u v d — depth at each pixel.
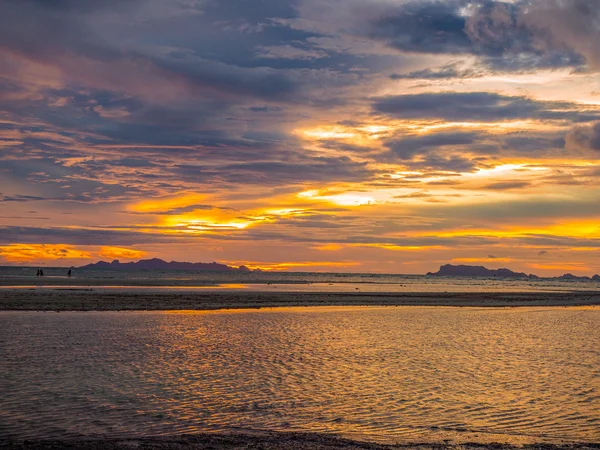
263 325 41.34
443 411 18.03
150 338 32.91
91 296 63.94
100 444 13.91
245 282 135.75
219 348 29.83
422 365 25.91
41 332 34.34
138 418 16.64
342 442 14.42
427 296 84.94
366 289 112.81
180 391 19.95
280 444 14.14
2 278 117.94
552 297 90.69
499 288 142.38
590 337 37.50
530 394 20.36
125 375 22.38
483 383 22.12
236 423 16.42
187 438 14.62
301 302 65.88
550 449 14.04
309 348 30.45
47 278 125.06
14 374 22.02
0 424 15.70
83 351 27.73
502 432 15.88
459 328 42.00
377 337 35.72
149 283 108.06
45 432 15.08
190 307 55.31
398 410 18.06
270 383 21.53
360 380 22.34
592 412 18.05
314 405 18.52
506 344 33.50
